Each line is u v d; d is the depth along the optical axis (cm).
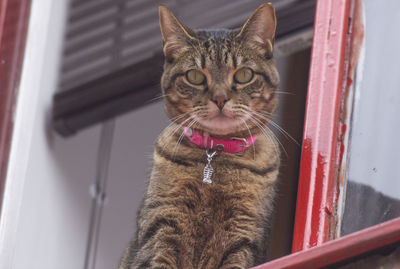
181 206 294
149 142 555
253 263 287
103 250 541
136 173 562
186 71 308
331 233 228
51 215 498
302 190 239
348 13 255
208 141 304
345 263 182
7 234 358
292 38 441
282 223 446
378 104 239
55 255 496
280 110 462
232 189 296
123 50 545
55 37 523
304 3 439
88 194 546
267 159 308
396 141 229
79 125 534
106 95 526
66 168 527
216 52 309
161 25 317
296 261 179
